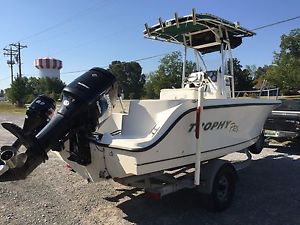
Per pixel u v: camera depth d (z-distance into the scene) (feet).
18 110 135.95
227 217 16.37
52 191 19.86
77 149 14.80
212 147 17.46
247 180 22.30
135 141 13.98
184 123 15.39
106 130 16.06
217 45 22.77
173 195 19.10
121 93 16.90
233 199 18.61
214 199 16.55
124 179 14.98
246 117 19.88
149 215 16.49
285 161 27.58
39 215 16.31
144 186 15.42
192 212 16.89
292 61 164.66
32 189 20.22
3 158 12.28
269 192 19.94
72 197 18.85
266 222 15.78
